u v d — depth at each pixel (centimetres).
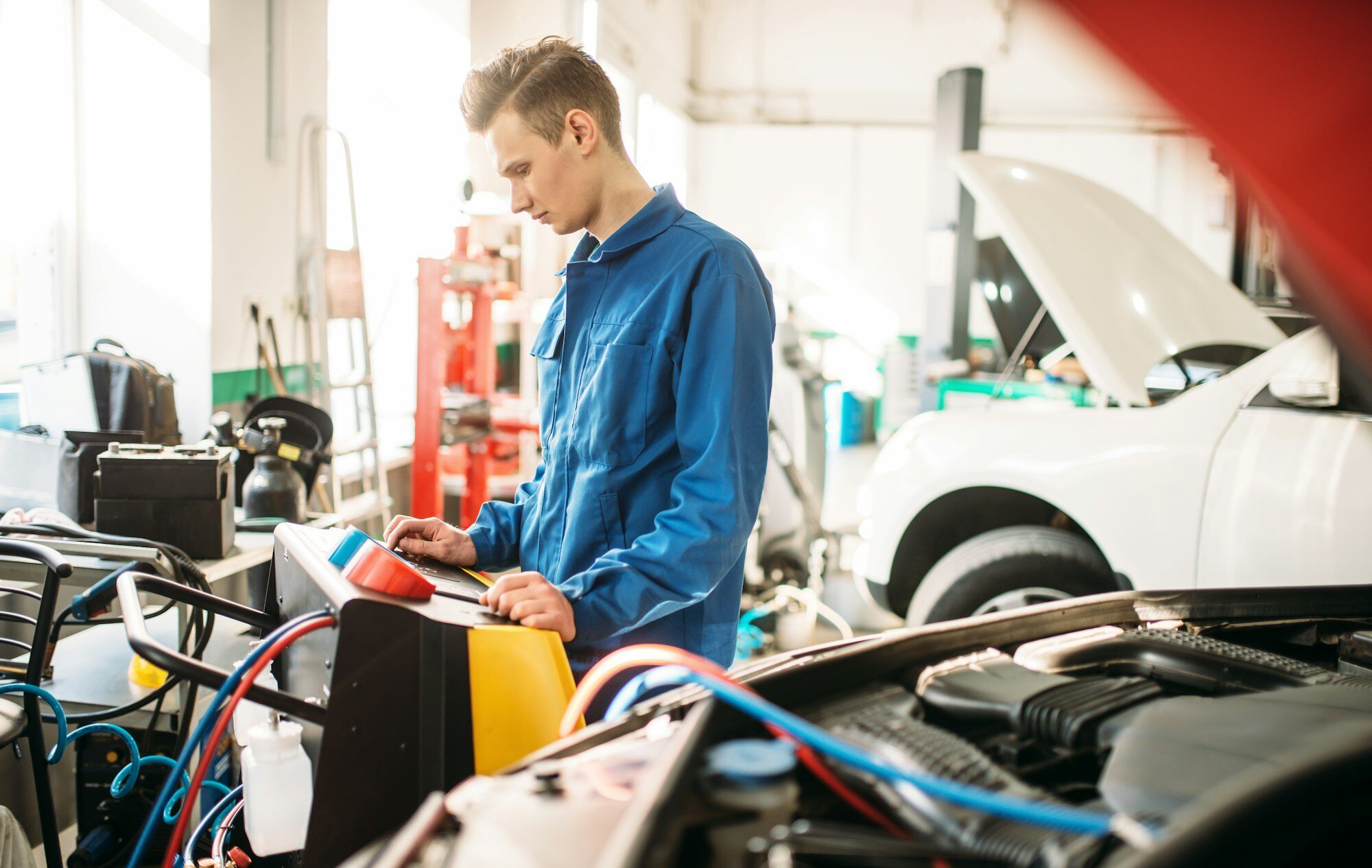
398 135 459
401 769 88
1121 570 220
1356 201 79
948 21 807
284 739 97
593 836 62
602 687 110
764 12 834
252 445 237
